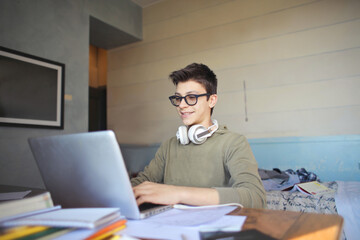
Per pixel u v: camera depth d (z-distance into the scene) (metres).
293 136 2.74
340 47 2.59
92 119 4.47
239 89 3.07
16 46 2.31
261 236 0.46
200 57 3.37
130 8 3.68
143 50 3.84
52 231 0.44
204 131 1.06
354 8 2.55
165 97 3.60
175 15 3.61
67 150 0.61
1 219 0.45
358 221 1.58
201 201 0.68
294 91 2.77
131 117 3.84
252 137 2.95
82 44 2.93
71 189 0.66
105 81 4.60
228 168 0.95
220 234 0.47
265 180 2.31
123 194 0.57
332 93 2.60
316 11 2.71
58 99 2.59
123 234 0.49
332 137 2.55
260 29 3.00
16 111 2.23
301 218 0.56
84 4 3.00
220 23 3.26
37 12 2.50
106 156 0.55
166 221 0.56
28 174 2.34
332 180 2.52
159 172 1.21
